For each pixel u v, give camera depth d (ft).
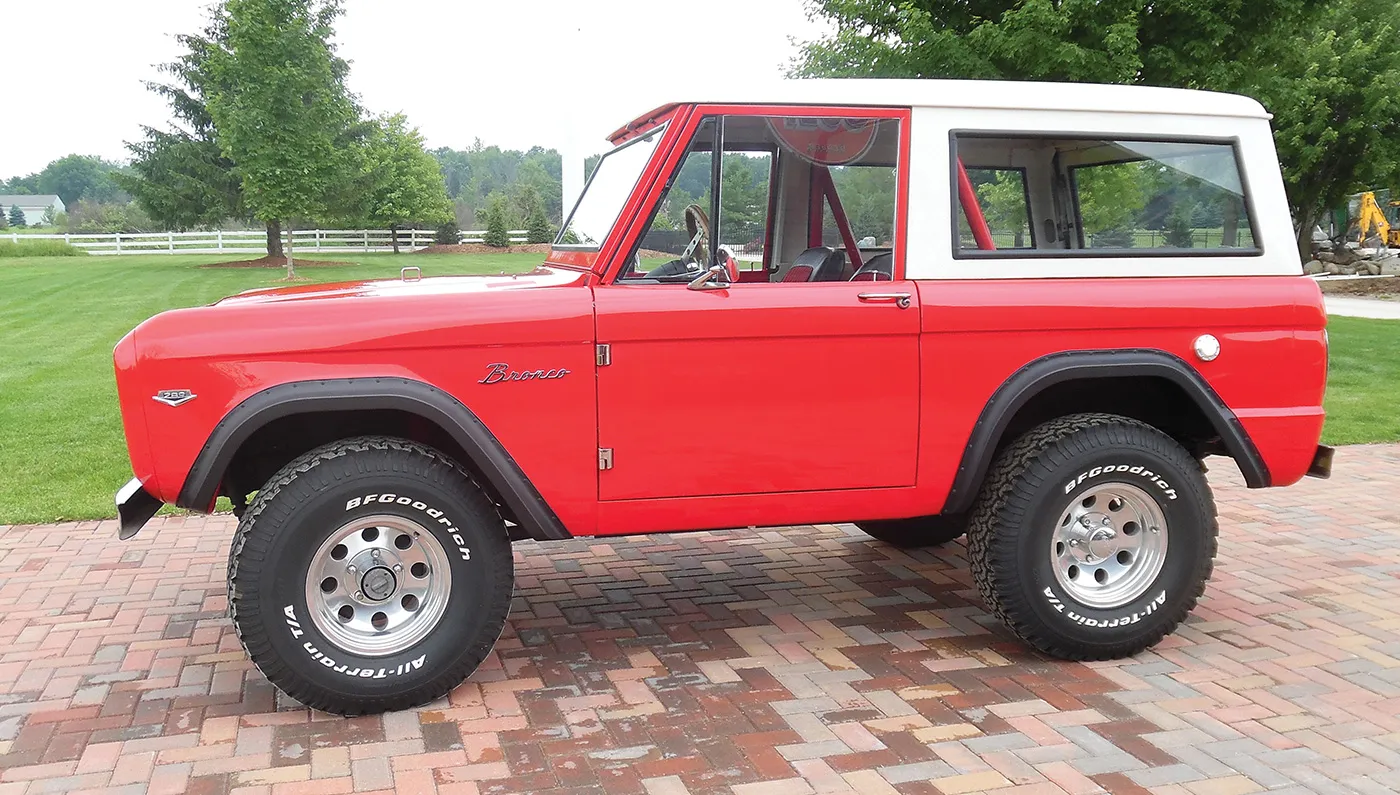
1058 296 12.23
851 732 10.85
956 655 13.07
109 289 69.05
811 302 11.68
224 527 18.60
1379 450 25.30
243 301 11.62
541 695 11.82
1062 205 12.66
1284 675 12.41
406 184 138.31
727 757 10.28
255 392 10.55
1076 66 27.73
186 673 12.34
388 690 11.08
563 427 11.31
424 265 100.27
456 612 11.28
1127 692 11.90
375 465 10.85
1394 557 17.12
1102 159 12.62
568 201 29.73
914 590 15.70
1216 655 13.05
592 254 12.08
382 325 10.77
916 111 12.05
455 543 11.18
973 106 12.16
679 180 11.73
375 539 11.20
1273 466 12.85
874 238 12.31
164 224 115.85
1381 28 66.39
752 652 13.16
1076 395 13.98
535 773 9.95
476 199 293.23
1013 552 12.32
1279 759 10.26
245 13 80.89
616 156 13.29
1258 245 12.91
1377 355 39.88
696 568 16.76
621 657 13.00
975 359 12.16
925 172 12.08
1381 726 11.02
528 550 17.76
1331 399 31.32
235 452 11.06
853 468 12.11
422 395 10.77
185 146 110.83
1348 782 9.82
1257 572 16.38
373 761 10.18
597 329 11.21
